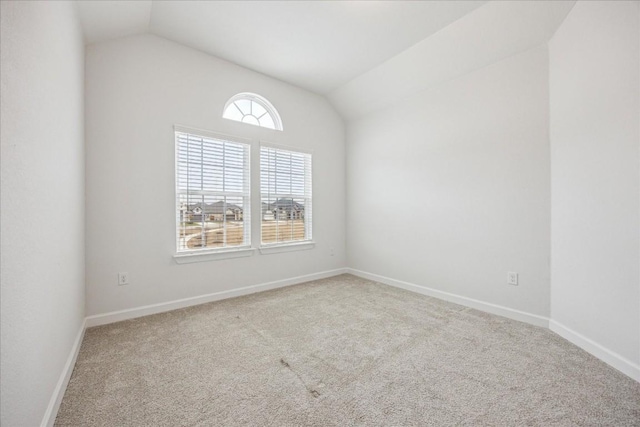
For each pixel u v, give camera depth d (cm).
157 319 249
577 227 198
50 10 129
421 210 330
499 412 134
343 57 304
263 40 274
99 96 237
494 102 262
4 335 83
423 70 303
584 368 170
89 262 232
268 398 145
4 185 84
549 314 229
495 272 264
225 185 312
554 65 221
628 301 161
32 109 107
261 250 339
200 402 142
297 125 376
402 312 268
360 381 159
